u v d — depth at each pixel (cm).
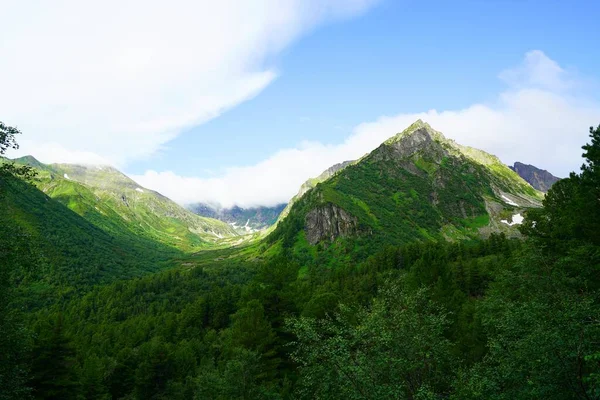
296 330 2334
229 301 13638
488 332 3484
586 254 3158
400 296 2520
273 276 5094
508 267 5228
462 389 1873
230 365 3659
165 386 7519
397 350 2175
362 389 1988
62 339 5169
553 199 4869
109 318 17300
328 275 17262
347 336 2386
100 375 7300
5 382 2861
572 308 1781
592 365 1519
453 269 10138
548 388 1577
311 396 2400
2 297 2891
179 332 12375
